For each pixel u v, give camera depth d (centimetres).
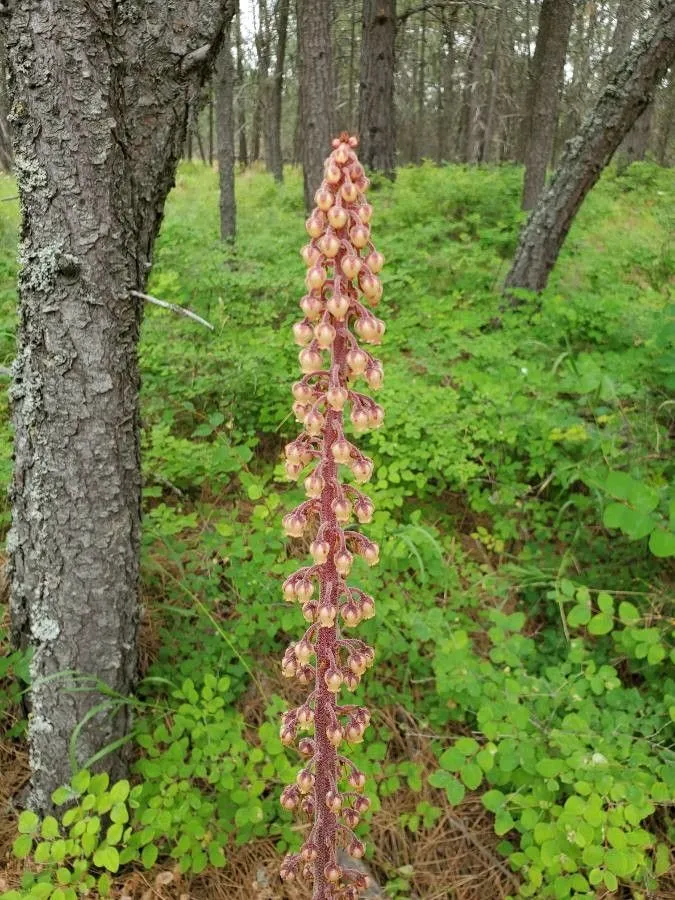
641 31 540
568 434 388
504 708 275
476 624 349
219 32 241
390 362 516
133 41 224
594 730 278
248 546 359
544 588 382
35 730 265
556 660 338
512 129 2700
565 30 866
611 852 225
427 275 688
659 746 271
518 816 280
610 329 541
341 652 328
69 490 246
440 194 954
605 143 565
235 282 593
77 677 259
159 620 338
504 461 437
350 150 141
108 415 245
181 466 402
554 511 423
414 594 354
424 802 284
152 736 292
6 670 277
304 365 155
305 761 291
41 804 269
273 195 1583
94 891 246
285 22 1925
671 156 2802
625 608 284
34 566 258
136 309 251
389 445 411
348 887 212
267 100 2339
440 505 436
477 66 1969
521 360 491
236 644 325
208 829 263
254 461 445
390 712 317
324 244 142
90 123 217
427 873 269
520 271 615
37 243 230
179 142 247
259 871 261
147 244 252
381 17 1040
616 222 1028
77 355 236
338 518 165
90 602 256
